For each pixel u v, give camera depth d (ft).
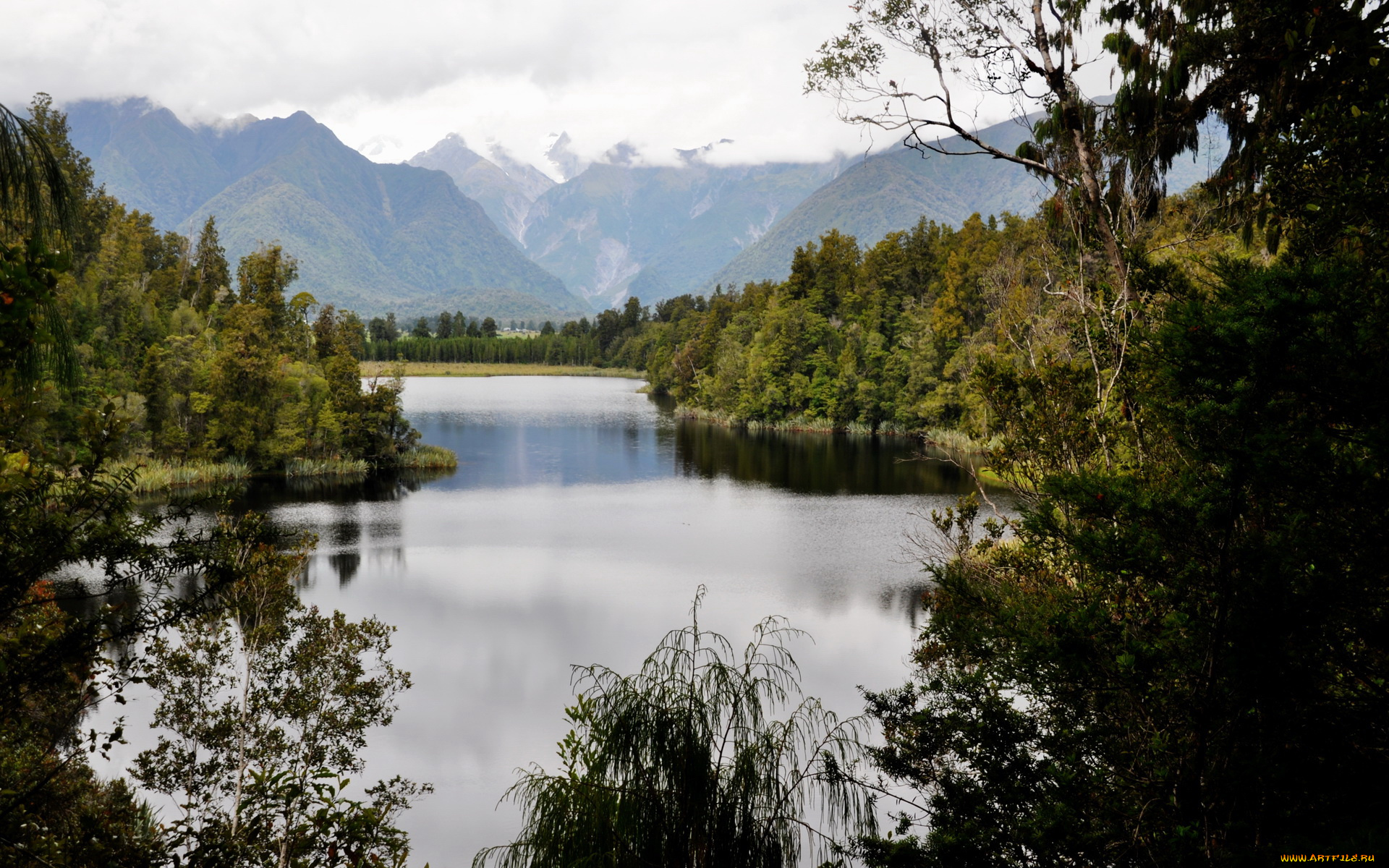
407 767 50.37
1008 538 53.31
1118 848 16.78
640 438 239.71
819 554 105.29
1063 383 31.01
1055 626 17.69
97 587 65.21
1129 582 19.39
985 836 18.90
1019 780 20.24
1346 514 14.53
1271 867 13.44
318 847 22.90
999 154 39.88
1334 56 23.57
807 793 27.20
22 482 13.98
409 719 56.85
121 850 16.42
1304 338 14.28
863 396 248.32
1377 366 14.08
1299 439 14.62
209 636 37.47
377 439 181.78
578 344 612.29
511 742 53.62
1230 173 33.96
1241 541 15.76
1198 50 32.63
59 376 14.56
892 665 65.31
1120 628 17.60
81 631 14.48
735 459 196.85
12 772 17.75
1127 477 18.97
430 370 546.26
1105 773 18.26
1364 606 14.38
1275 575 14.44
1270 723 15.14
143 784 34.14
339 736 38.81
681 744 22.48
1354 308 14.84
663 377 396.16
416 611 80.94
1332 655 15.05
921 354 232.12
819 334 270.05
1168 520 16.19
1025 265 98.32
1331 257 17.06
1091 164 37.52
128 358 165.89
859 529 120.57
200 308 224.74
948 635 24.26
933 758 23.80
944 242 289.53
